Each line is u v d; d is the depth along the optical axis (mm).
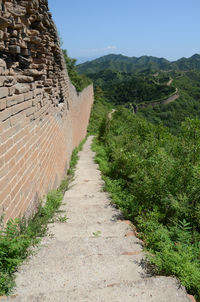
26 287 2279
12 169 3006
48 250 3006
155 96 75625
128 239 3428
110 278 2498
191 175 4672
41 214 4121
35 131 4180
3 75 2773
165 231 3445
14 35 3369
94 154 12195
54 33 6578
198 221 3930
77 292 2176
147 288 2252
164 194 4516
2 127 2699
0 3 2855
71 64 23891
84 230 3855
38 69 4984
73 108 12984
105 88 95312
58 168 6750
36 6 4078
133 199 4820
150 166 5750
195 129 5930
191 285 2396
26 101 3641
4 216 2730
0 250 2445
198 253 3029
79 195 5875
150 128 11742
